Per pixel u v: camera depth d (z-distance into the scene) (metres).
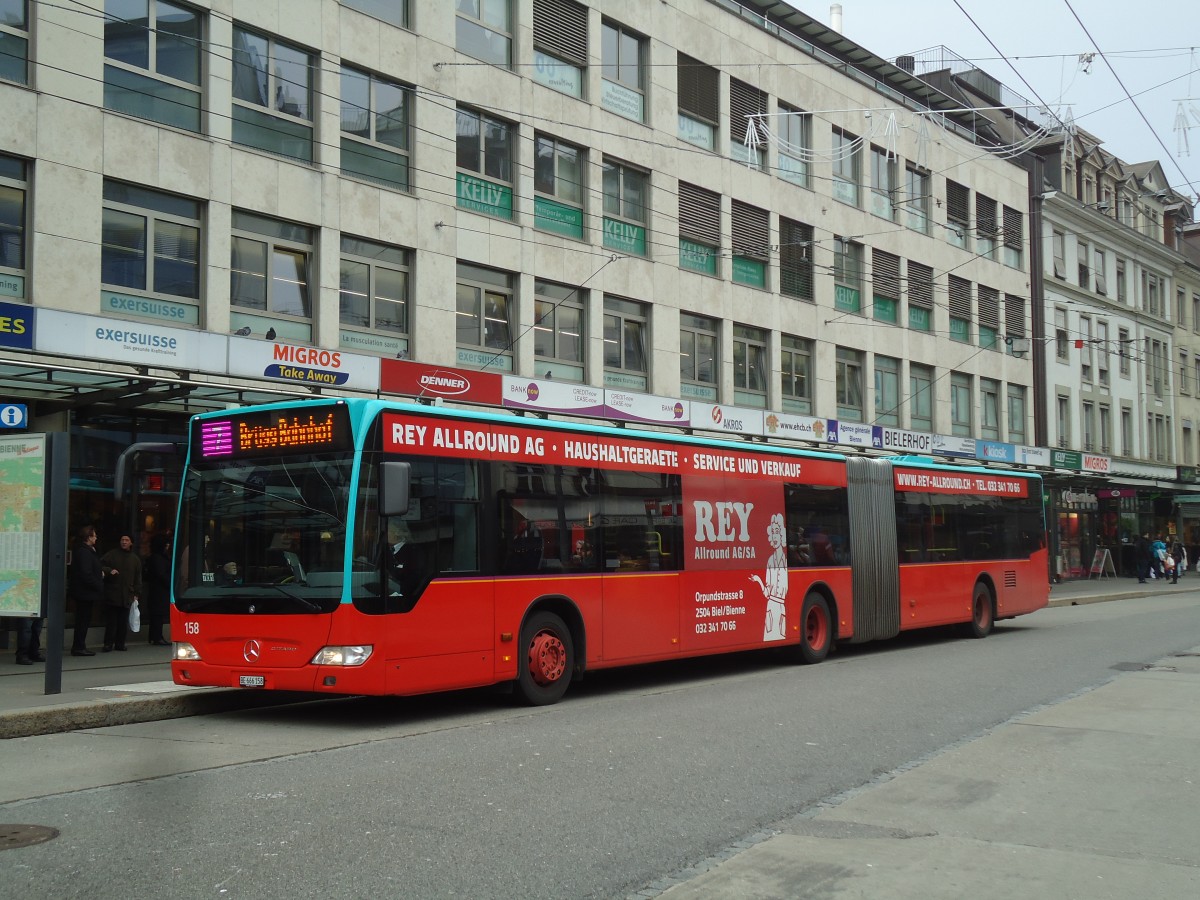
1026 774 8.52
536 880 5.69
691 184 27.97
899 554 19.50
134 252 17.05
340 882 5.59
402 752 9.30
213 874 5.71
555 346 24.16
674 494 14.68
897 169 36.31
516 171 23.25
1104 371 49.47
